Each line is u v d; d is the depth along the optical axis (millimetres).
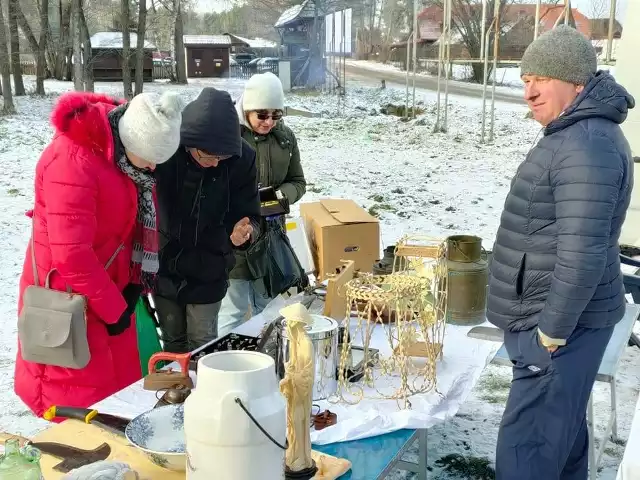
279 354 1890
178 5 30844
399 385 2053
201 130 2383
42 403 2244
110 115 2131
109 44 31969
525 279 2021
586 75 1912
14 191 9094
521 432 2084
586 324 1998
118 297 2176
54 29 31297
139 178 2191
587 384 2039
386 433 1804
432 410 1903
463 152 12836
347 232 3287
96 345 2219
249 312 3311
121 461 1532
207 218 2627
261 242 3102
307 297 2775
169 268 2666
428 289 2156
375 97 23281
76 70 20094
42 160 2092
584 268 1831
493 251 2160
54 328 2104
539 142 2000
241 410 1195
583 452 2299
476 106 19938
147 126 2029
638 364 3951
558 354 1999
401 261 2605
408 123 17094
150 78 32562
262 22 43594
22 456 1292
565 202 1862
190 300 2707
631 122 5449
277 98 3361
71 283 2082
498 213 8031
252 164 2791
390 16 43469
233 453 1205
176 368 2125
